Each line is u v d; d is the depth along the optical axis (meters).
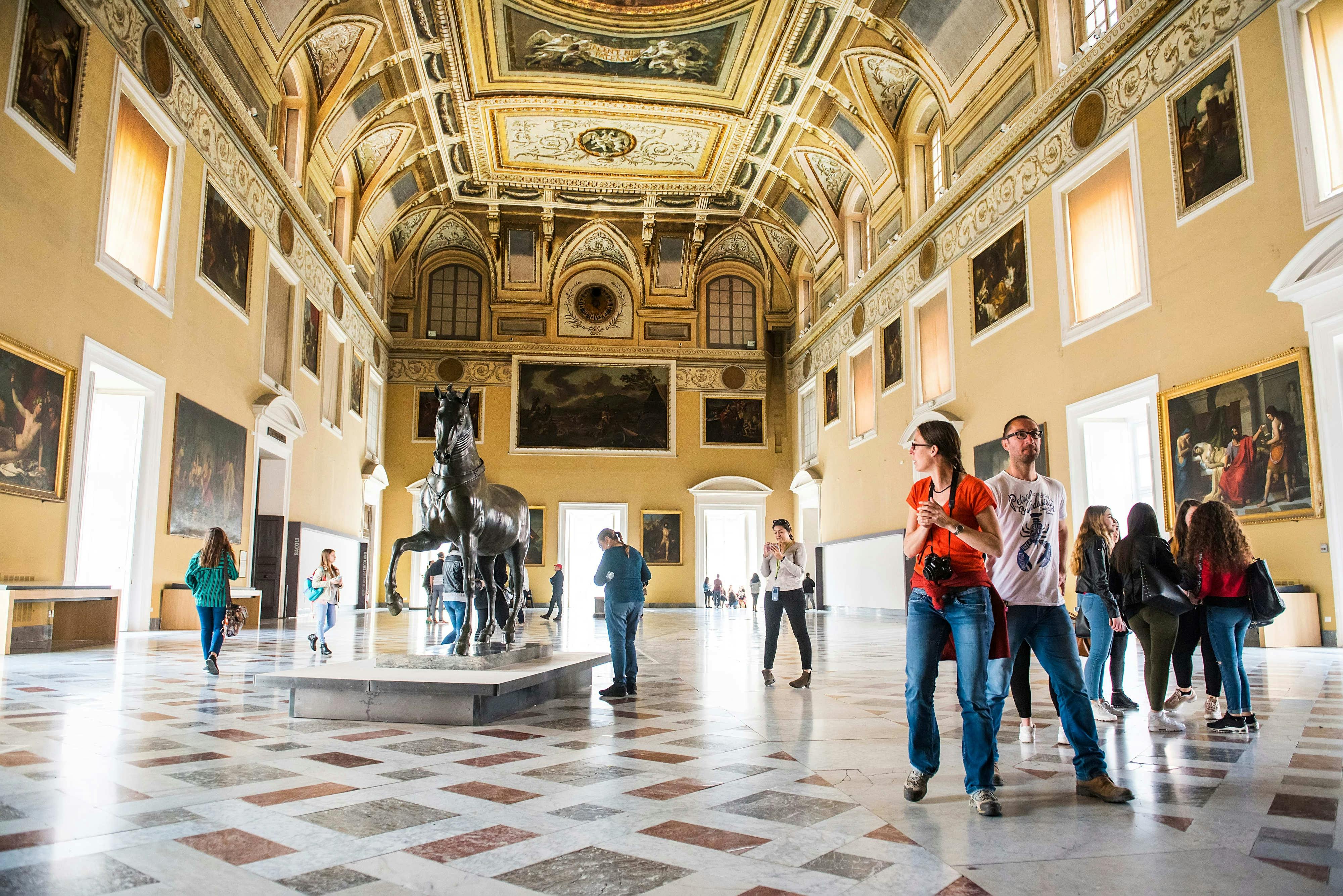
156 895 2.45
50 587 9.97
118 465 12.92
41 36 10.22
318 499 21.98
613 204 28.97
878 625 19.88
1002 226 17.08
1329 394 9.88
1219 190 11.55
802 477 29.62
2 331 9.70
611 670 9.54
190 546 14.45
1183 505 6.09
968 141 18.55
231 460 16.03
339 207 23.69
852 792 3.86
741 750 4.86
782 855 2.92
